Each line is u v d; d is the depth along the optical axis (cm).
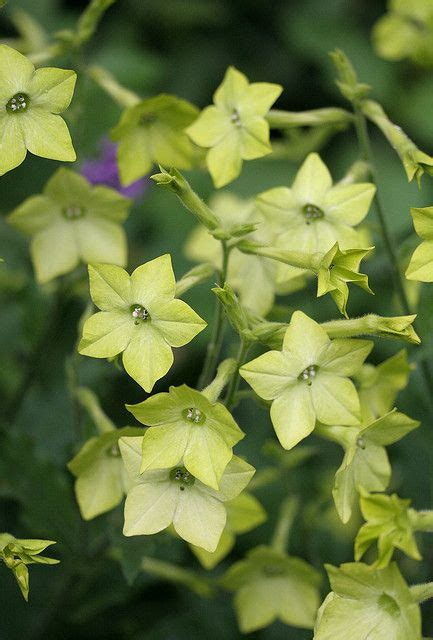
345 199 83
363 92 84
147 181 104
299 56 123
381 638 74
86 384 92
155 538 83
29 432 94
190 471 75
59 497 87
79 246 89
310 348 76
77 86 89
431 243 78
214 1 125
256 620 89
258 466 97
